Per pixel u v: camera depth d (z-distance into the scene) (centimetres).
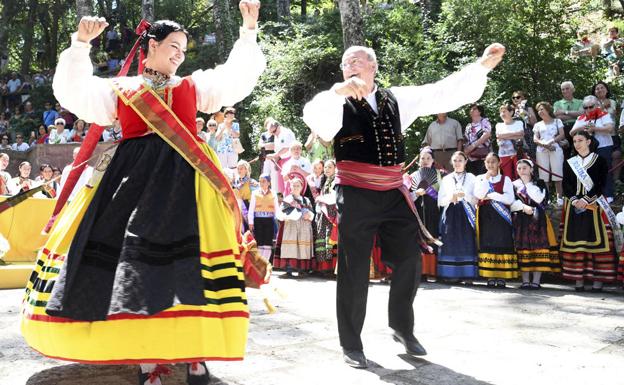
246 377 308
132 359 238
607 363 347
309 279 755
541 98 1123
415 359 348
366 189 336
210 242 259
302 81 1506
